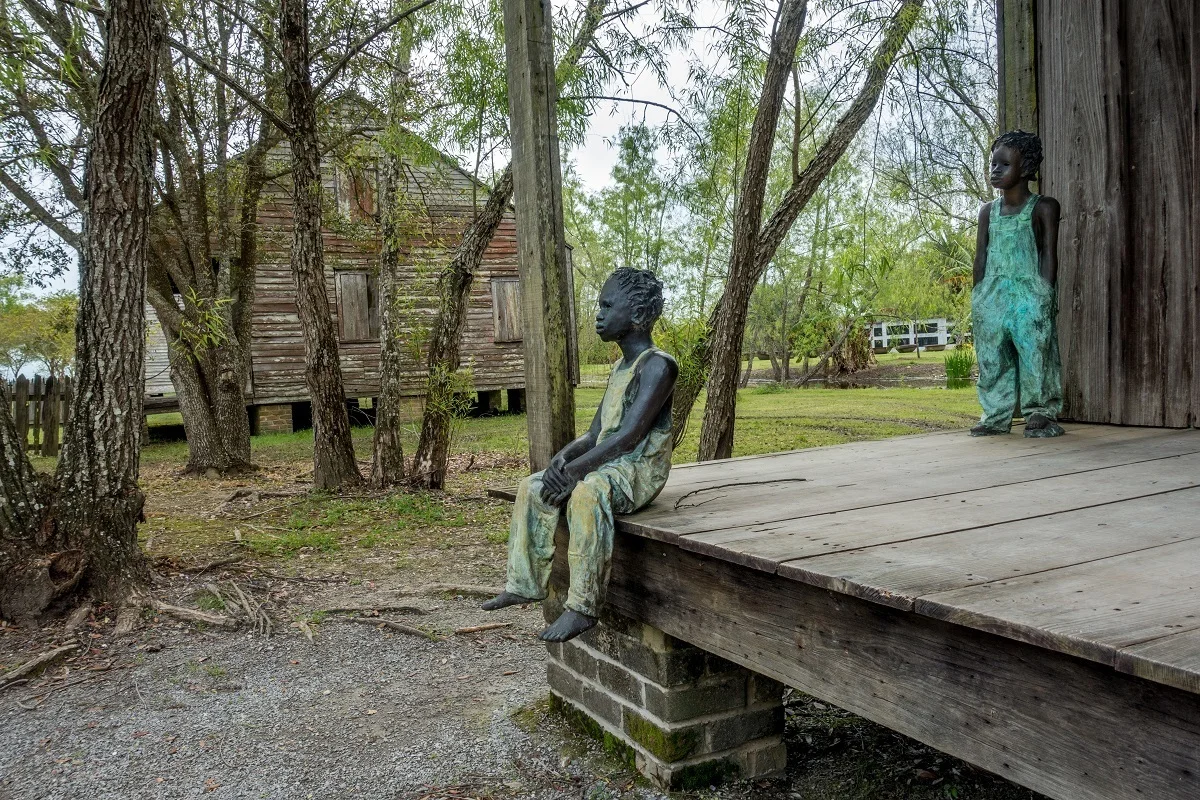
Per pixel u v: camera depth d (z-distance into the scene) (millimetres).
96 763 3385
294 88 8336
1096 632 1510
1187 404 4297
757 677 3076
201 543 7121
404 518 8070
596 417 3037
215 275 14906
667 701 2914
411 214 10359
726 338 6430
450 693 4016
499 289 18578
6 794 3150
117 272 5340
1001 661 1688
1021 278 4219
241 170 11773
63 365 26875
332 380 9336
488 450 12820
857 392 21141
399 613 5270
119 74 5129
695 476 3611
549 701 3721
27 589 4977
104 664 4512
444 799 2992
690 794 2957
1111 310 4621
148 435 17078
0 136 8523
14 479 5168
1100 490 2881
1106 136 4590
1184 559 2010
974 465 3531
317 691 4090
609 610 3209
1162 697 1415
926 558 2105
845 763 3244
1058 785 1591
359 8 9203
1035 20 4941
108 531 5371
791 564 2082
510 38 3154
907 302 20797
